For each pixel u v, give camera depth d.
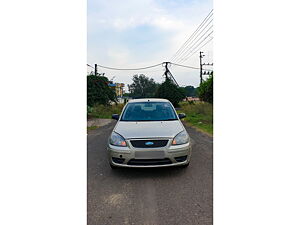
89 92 17.03
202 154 4.62
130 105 4.70
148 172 3.59
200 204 2.57
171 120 4.10
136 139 3.28
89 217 2.35
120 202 2.65
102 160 4.38
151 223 2.22
